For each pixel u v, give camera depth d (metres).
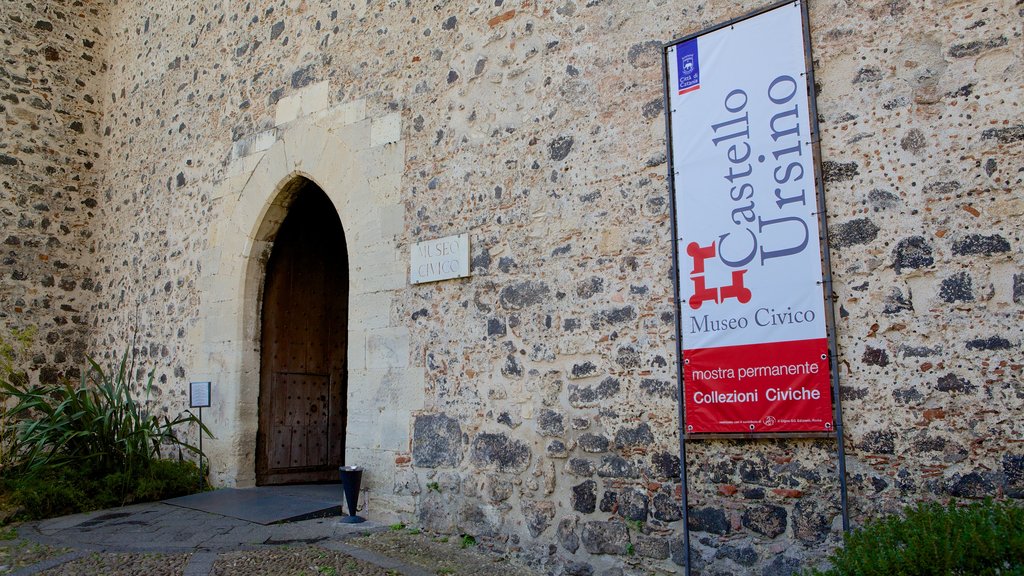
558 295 4.20
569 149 4.28
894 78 3.30
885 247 3.24
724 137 3.71
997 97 3.07
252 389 6.18
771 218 3.52
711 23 3.85
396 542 4.38
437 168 4.91
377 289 5.13
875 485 3.13
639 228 3.95
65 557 4.04
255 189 6.21
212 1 7.02
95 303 7.96
